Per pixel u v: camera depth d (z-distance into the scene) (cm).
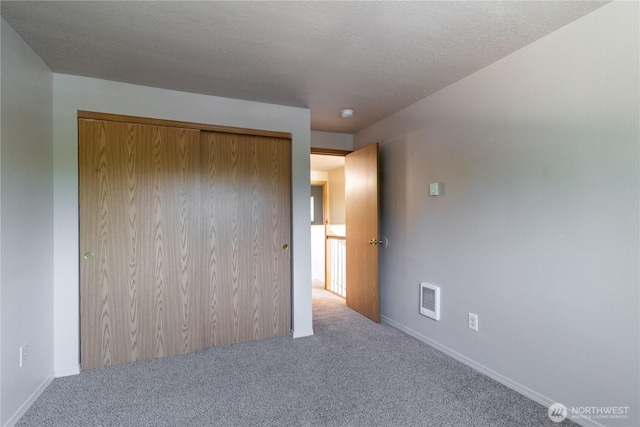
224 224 287
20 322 184
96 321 243
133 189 254
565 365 181
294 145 309
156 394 206
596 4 162
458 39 193
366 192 359
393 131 333
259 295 300
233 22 175
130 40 193
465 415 184
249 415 185
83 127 241
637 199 152
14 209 178
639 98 151
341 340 298
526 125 201
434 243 279
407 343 290
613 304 161
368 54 211
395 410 189
